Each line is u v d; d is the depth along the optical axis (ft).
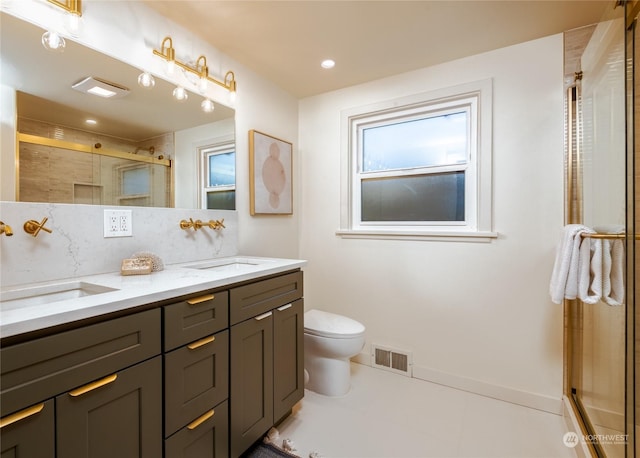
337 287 8.54
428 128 7.57
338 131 8.44
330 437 5.35
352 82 8.02
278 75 7.63
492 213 6.59
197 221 6.05
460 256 6.96
